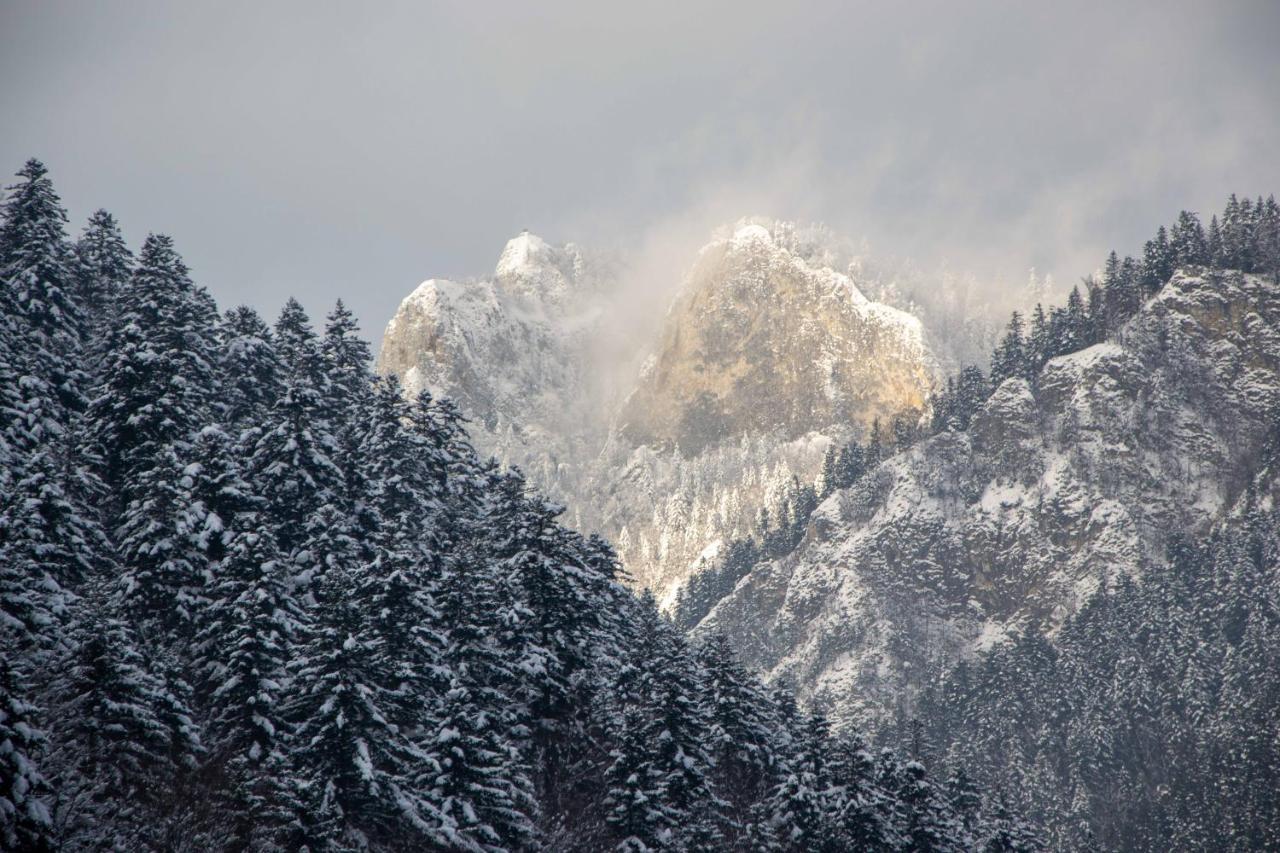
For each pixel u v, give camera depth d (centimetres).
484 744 16788
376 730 15638
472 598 18362
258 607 16200
